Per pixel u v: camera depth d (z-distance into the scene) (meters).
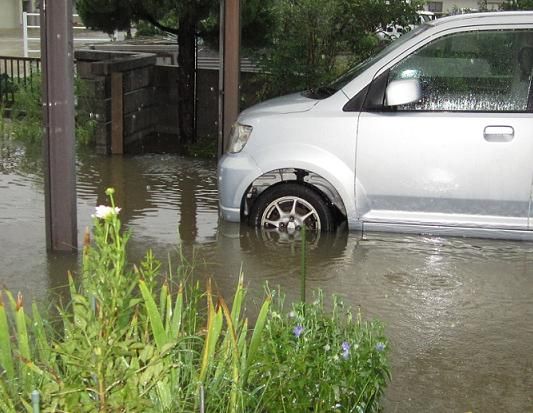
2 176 10.19
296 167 7.61
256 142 7.72
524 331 5.65
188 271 6.66
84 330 3.32
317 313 4.29
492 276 6.79
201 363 3.63
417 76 7.48
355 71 8.04
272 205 7.85
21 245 7.27
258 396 3.74
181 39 12.59
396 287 6.48
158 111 13.39
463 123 7.34
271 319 4.19
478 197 7.42
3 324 3.32
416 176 7.46
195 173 10.73
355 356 3.89
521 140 7.30
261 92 12.55
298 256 7.18
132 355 3.44
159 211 8.73
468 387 4.79
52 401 3.25
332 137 7.54
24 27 23.05
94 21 12.30
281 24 12.44
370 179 7.53
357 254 7.28
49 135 6.88
